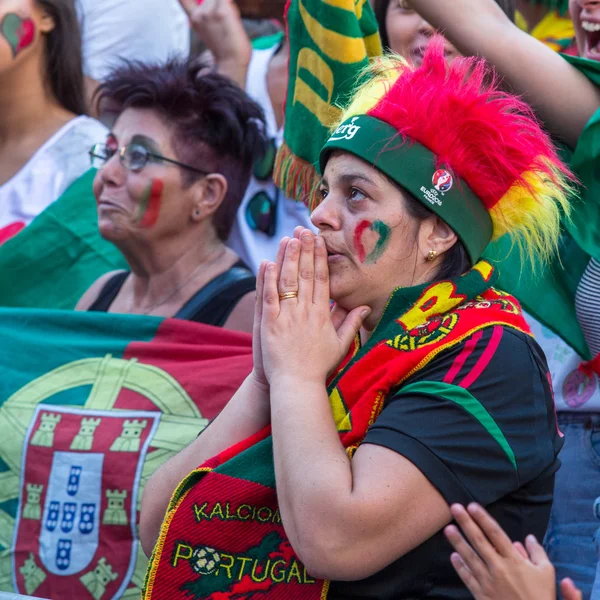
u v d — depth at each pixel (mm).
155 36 13445
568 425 8148
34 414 9664
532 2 10938
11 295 11984
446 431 5125
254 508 5586
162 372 9711
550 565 4742
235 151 10555
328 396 5719
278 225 11469
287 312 5738
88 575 9094
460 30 7750
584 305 7738
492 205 5945
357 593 5336
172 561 5531
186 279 10516
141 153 10328
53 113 12844
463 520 4727
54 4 12578
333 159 5992
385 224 5742
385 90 6004
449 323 5594
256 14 13086
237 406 6043
